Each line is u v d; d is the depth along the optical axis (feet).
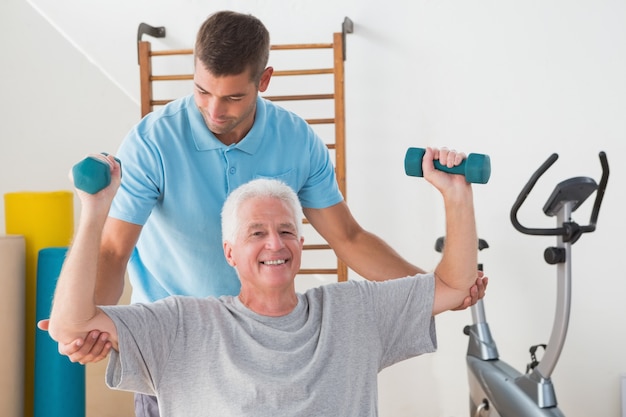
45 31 15.28
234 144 8.32
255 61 7.72
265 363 7.01
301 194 9.05
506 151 14.67
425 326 7.59
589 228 10.75
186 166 8.29
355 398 7.19
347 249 9.13
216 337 7.06
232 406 6.88
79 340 6.61
